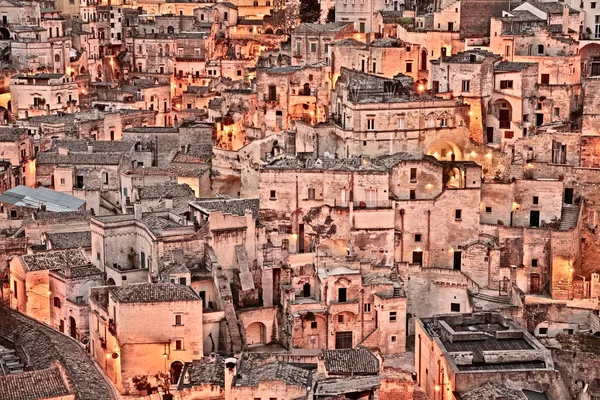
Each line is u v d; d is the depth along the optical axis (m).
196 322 185.38
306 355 184.50
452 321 169.88
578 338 177.00
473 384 146.88
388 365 191.00
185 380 172.12
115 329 184.00
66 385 158.00
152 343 183.88
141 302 182.50
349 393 159.12
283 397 165.62
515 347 157.75
